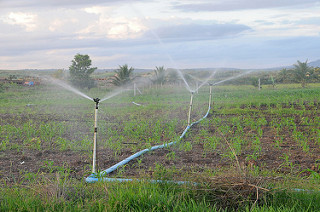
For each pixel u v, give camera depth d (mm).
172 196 4621
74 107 20109
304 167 6762
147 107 18859
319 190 5012
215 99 23391
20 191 5109
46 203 4531
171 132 10266
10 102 24078
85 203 4668
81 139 9859
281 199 4703
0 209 4398
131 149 8414
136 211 4387
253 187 4738
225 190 4805
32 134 10664
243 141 9078
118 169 6664
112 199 4566
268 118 13828
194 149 8453
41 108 19562
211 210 4410
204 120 12992
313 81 42156
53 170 6746
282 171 6469
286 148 8461
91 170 6633
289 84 41000
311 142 9133
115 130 11352
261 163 7035
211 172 6008
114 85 36719
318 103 18578
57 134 10742
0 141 9523
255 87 36812
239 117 13938
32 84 41125
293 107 16875
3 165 7078
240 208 4578
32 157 7773
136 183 5250
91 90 35281
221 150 8258
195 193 4820
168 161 7188
